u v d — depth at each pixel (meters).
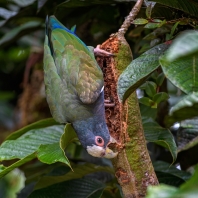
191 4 5.57
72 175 7.54
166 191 3.23
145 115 7.83
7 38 9.70
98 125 7.20
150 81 6.61
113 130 6.27
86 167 7.47
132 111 5.92
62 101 7.64
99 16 8.68
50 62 8.05
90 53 7.77
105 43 6.55
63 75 7.74
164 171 7.26
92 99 7.16
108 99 6.46
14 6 10.38
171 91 10.00
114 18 8.71
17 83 12.75
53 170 7.68
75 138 7.89
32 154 5.95
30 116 12.04
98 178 8.18
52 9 8.99
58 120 7.75
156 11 6.31
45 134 7.00
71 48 7.91
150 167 5.90
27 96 12.01
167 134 6.50
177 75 4.62
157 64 5.20
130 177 5.84
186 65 4.68
